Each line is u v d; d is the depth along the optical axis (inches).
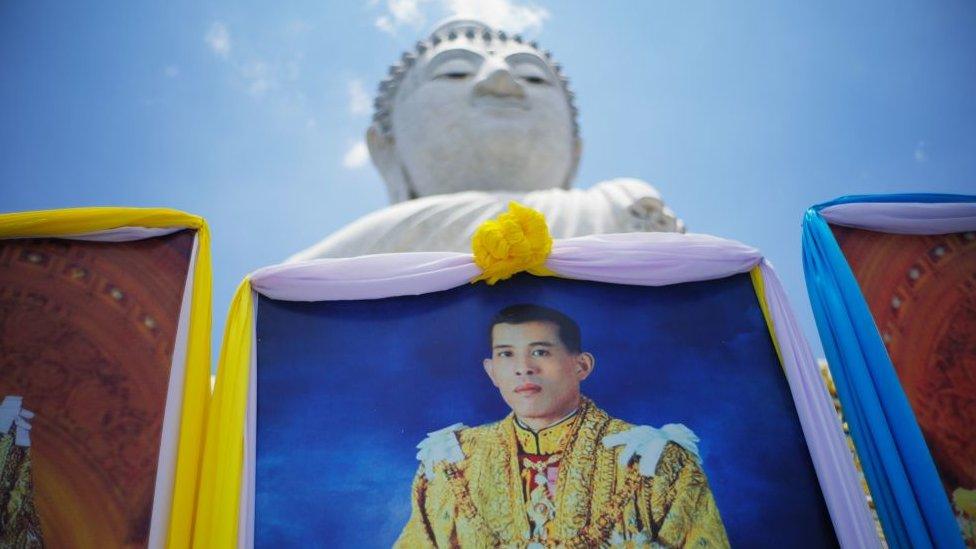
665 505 215.6
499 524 212.1
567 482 217.8
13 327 220.7
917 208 251.6
